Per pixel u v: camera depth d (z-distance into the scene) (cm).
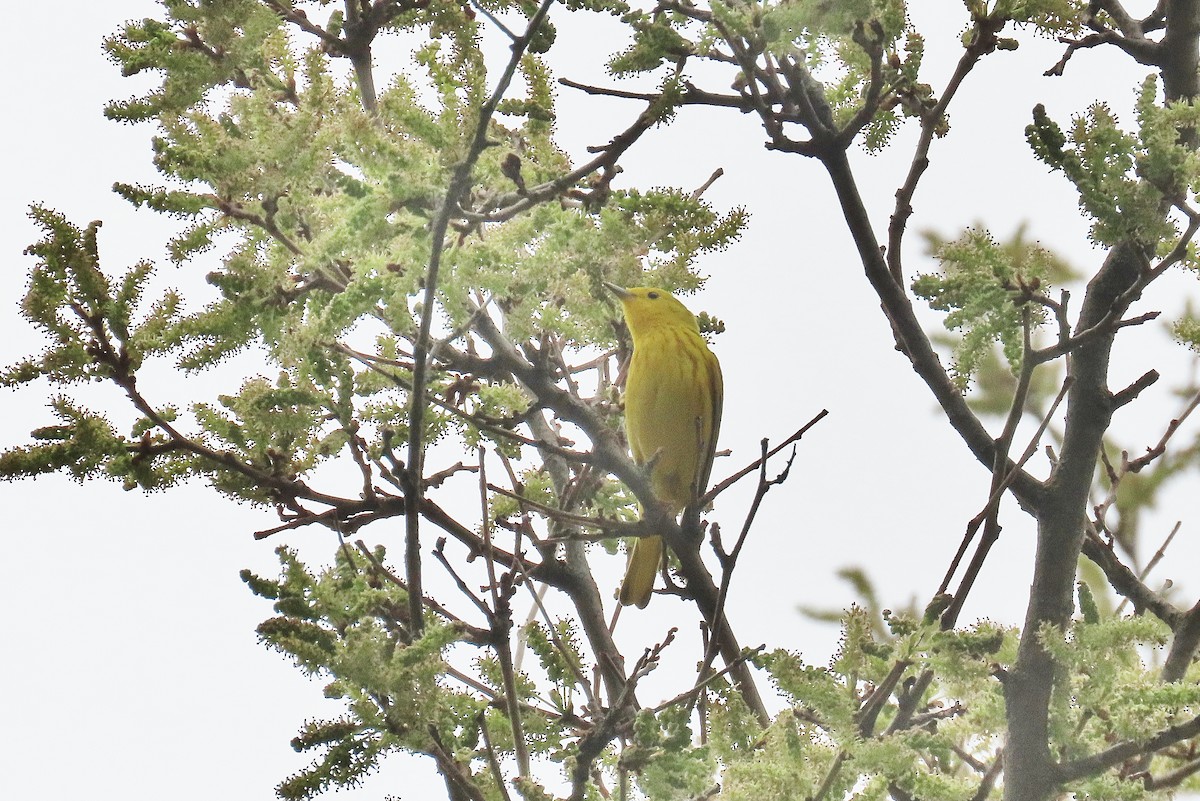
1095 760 809
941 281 866
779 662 719
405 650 679
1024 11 914
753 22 888
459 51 821
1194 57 1009
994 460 963
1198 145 961
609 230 840
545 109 959
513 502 1105
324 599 698
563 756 891
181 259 832
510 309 1006
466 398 1068
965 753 909
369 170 762
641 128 927
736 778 712
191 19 815
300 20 1098
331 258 795
